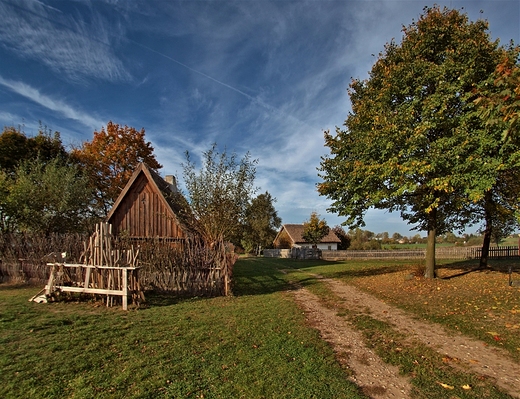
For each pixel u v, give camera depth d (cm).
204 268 1215
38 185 2083
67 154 3212
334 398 434
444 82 1148
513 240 4147
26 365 511
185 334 698
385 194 1324
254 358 565
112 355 562
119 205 1888
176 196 1842
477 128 1128
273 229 6588
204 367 520
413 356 598
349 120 1645
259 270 2327
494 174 1048
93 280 995
